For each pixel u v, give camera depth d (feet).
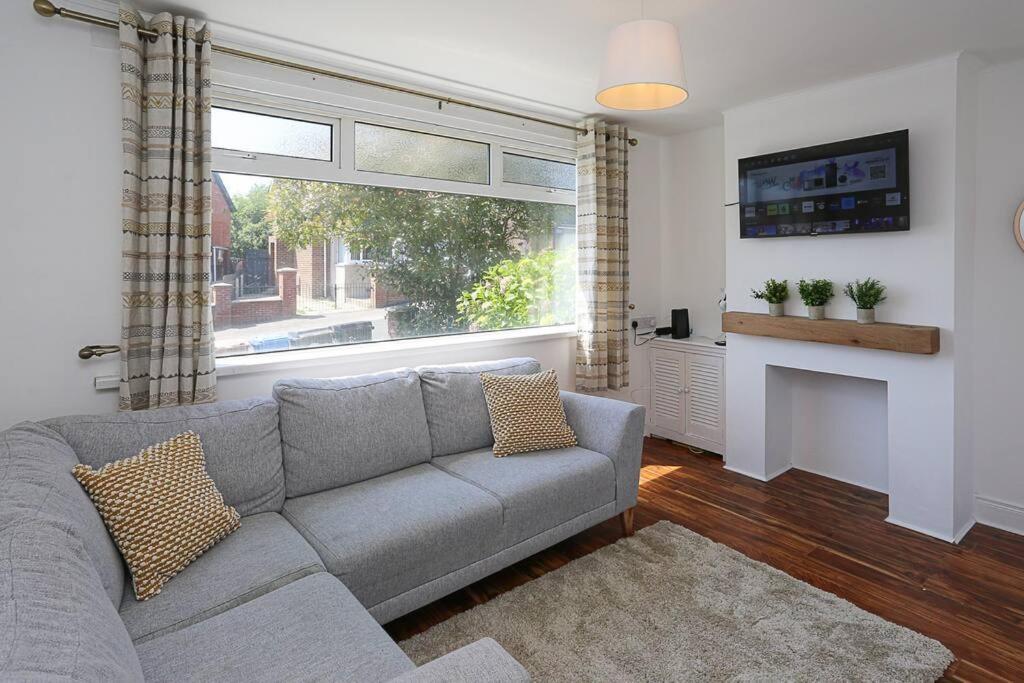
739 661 6.03
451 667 3.16
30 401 6.91
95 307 7.25
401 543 6.19
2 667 2.31
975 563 8.21
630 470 8.89
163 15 7.21
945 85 8.79
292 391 7.57
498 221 11.83
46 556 3.46
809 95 10.41
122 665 3.03
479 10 7.43
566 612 6.92
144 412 6.63
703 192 13.56
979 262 9.34
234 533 6.15
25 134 6.72
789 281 10.94
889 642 6.34
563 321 13.23
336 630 4.56
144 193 7.32
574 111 11.92
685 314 13.75
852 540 8.94
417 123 10.21
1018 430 9.14
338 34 8.16
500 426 8.95
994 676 5.88
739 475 11.84
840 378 11.45
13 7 6.58
